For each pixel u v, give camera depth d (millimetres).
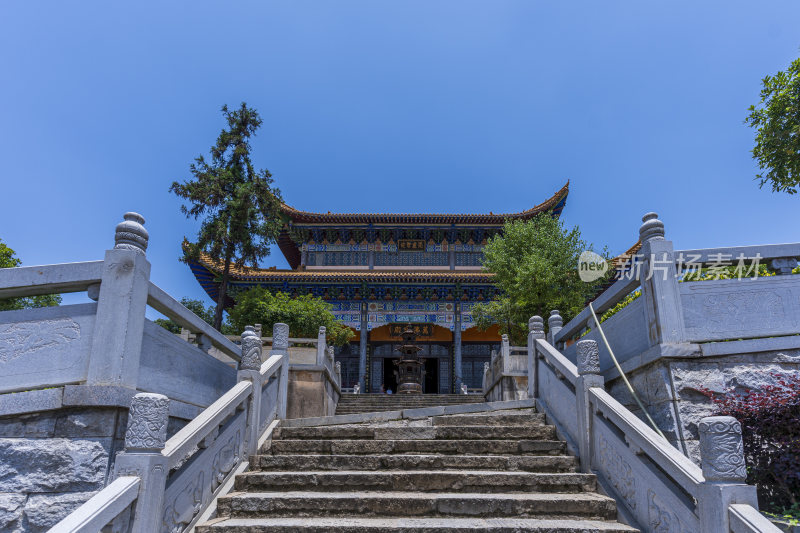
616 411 5516
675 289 6340
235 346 8812
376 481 5871
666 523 4496
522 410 8547
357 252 33094
